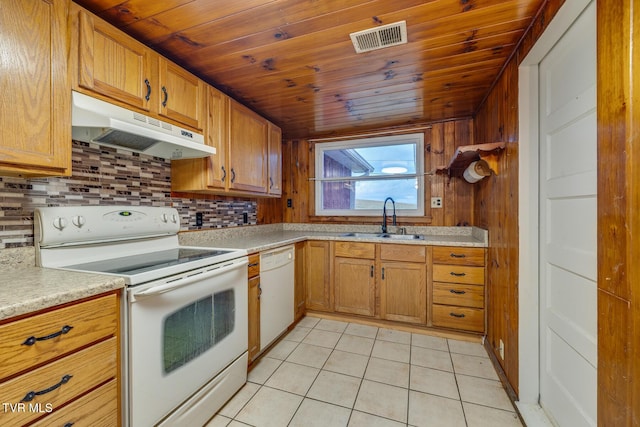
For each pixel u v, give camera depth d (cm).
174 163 197
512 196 163
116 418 107
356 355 212
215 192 213
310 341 234
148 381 115
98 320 101
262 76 192
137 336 111
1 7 94
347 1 121
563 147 129
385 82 201
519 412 149
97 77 123
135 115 138
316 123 293
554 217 139
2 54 94
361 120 284
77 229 136
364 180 326
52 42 108
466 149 182
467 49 159
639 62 73
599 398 87
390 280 255
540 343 152
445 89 212
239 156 219
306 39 149
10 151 96
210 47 157
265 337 209
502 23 137
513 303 162
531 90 150
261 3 122
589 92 108
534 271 152
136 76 140
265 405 158
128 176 169
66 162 112
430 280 242
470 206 279
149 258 151
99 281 104
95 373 100
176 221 189
